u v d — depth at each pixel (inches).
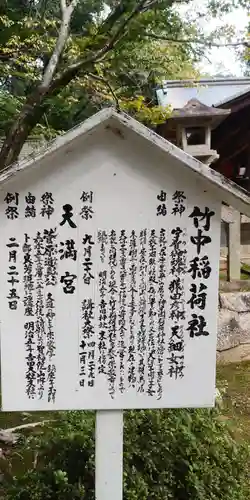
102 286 85.4
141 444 107.8
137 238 84.3
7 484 112.9
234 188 80.0
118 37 151.3
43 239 83.2
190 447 107.3
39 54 197.9
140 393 89.0
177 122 238.8
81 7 236.8
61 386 87.7
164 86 313.1
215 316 87.7
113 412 90.7
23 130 161.6
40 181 81.4
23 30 192.4
